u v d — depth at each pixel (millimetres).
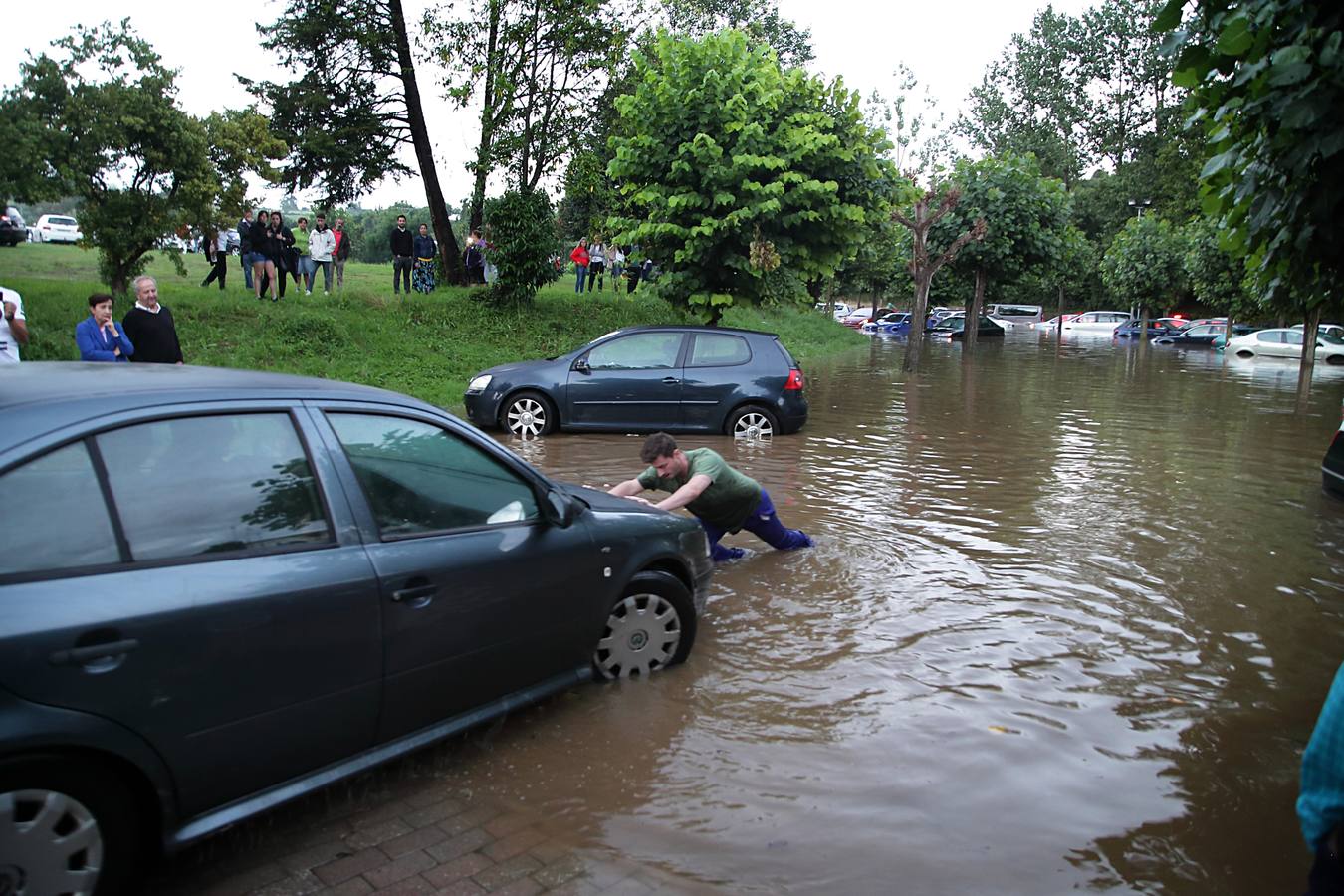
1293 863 3227
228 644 2873
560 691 4121
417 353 16391
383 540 3412
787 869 3119
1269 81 3574
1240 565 6734
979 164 35188
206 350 13797
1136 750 3996
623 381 12094
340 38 22516
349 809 3428
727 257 16797
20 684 2424
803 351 30938
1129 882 3098
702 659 4844
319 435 3385
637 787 3615
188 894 2904
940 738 4055
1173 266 45344
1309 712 4398
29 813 2502
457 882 3012
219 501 3027
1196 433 13672
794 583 6121
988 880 3086
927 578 6277
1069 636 5277
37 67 13148
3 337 8289
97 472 2775
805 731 4094
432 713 3574
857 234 17734
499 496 3924
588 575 4180
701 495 6352
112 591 2660
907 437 12664
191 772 2822
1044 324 67000
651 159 16875
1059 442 12516
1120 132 71812
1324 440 13164
